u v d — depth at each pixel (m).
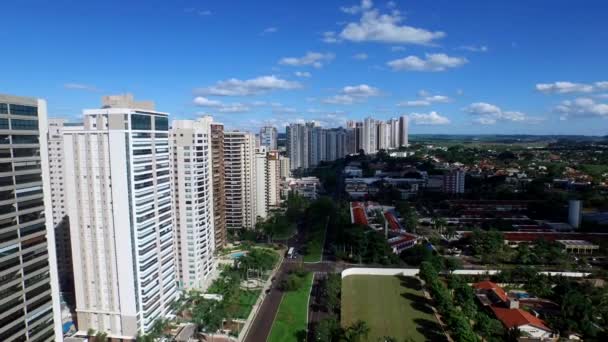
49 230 110.38
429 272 184.88
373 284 197.00
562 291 170.00
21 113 100.25
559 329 143.25
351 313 164.00
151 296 146.25
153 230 147.75
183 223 182.88
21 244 101.25
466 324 134.50
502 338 141.38
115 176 131.88
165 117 155.75
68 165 135.38
